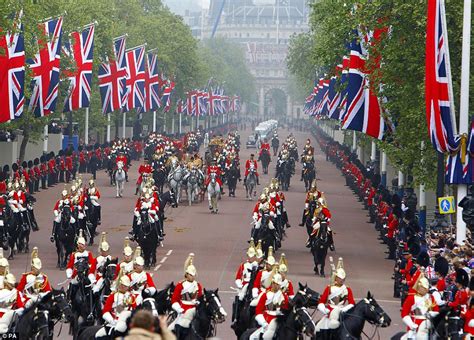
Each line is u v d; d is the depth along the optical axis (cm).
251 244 14775
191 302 12850
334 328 12988
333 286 13088
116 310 12412
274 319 12456
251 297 14125
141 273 13138
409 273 17712
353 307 13075
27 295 13662
